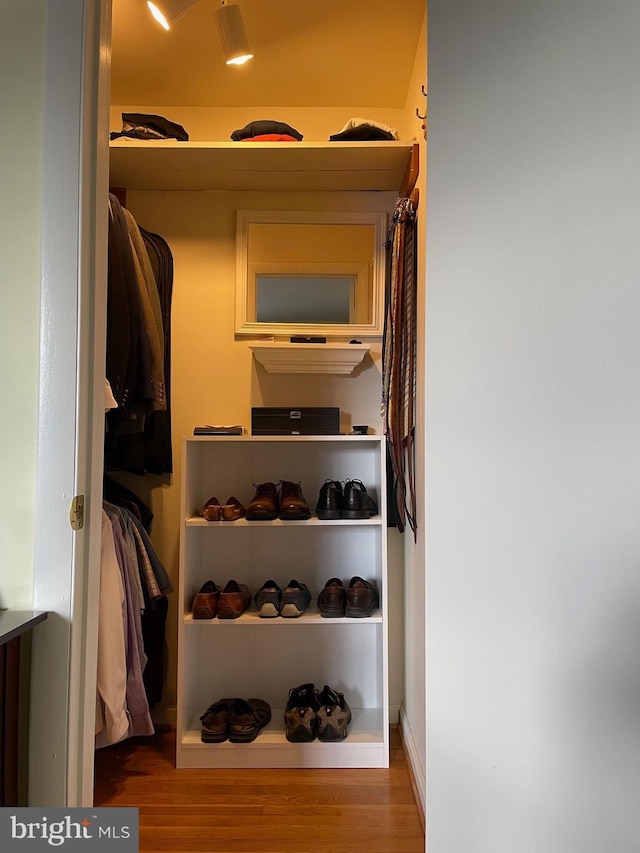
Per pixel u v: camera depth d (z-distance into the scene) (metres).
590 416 0.78
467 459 0.87
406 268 1.97
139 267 1.78
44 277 0.98
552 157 0.81
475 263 0.87
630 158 0.76
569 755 0.78
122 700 1.62
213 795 1.77
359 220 2.31
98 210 1.03
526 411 0.82
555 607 0.79
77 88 0.99
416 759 1.83
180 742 1.92
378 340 2.30
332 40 1.89
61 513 0.96
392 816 1.68
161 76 2.10
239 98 2.26
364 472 2.29
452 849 0.87
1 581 0.96
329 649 2.24
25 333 0.98
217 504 2.07
